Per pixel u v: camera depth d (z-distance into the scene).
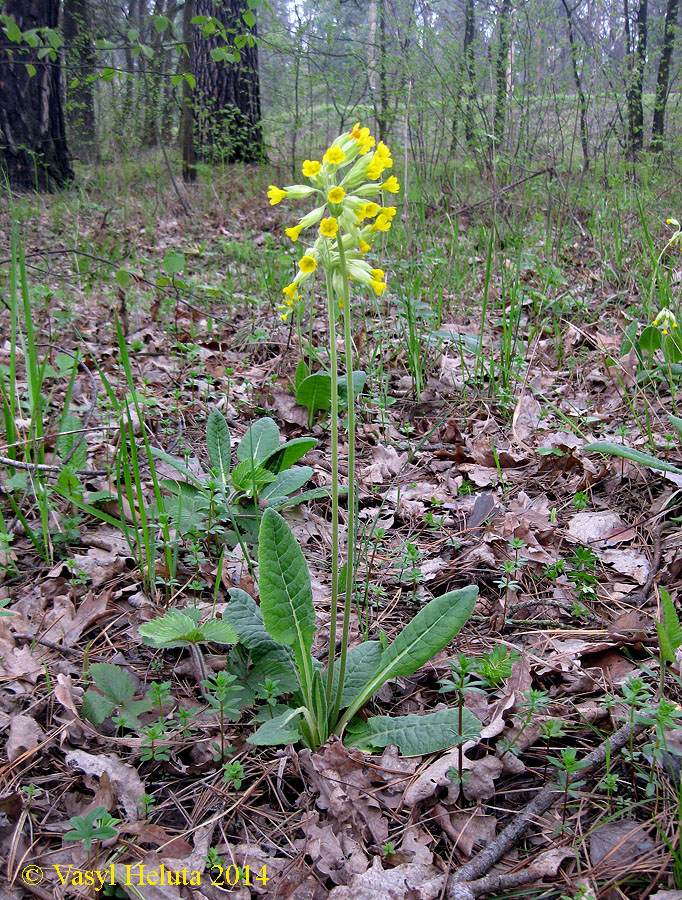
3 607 0.47
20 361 0.85
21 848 0.32
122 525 0.49
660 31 2.51
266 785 0.36
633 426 0.67
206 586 0.50
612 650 0.43
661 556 0.50
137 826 0.33
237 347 0.95
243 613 0.41
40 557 0.52
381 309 0.98
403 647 0.37
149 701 0.39
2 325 0.95
